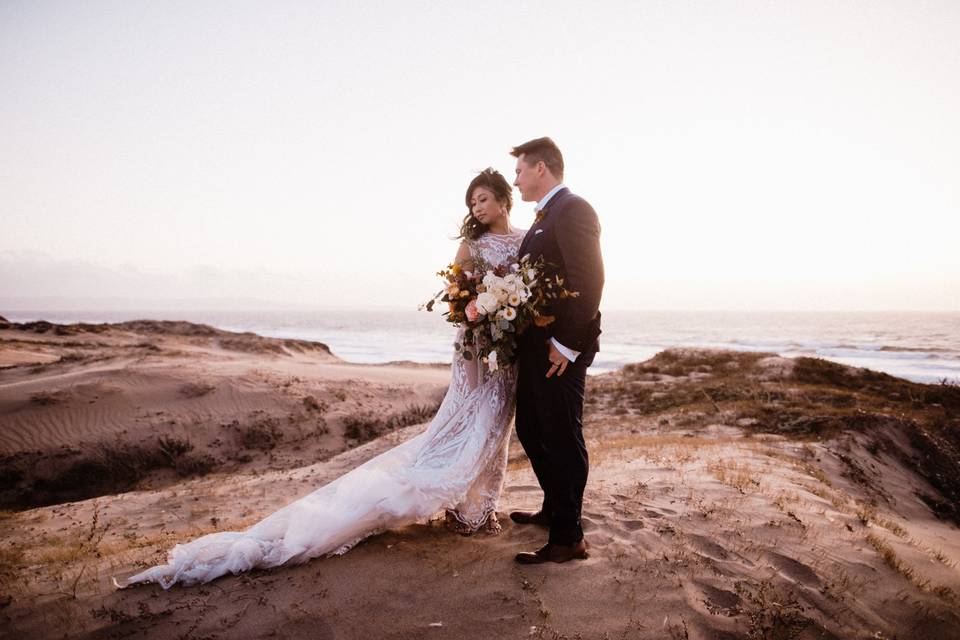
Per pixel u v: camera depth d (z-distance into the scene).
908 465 10.03
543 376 3.01
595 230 2.88
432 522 3.64
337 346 75.69
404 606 2.53
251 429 16.70
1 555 4.24
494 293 2.84
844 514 4.39
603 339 83.81
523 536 3.38
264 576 2.82
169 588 2.75
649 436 11.74
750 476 5.41
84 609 2.58
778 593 2.75
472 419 3.24
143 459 14.65
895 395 17.62
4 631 2.40
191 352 36.19
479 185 3.29
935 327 117.06
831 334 92.12
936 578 3.41
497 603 2.56
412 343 82.56
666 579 2.80
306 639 2.30
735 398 16.81
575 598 2.61
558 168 3.20
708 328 120.56
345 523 2.91
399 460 3.22
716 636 2.37
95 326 56.31
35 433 14.77
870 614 2.73
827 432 11.04
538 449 3.34
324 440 17.25
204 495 9.39
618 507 3.93
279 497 9.32
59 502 12.80
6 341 37.97
